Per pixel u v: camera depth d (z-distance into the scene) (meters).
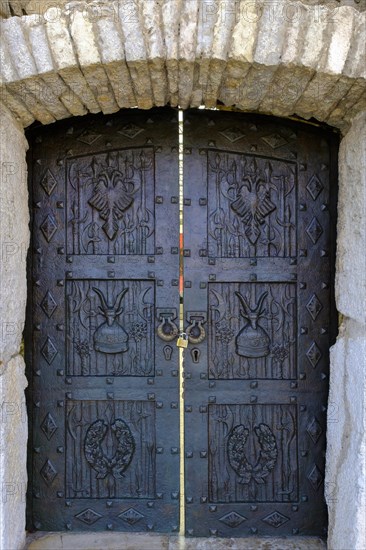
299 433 2.65
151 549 2.54
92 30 2.09
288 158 2.64
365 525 2.15
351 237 2.35
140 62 2.11
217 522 2.66
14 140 2.36
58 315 2.65
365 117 2.24
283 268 2.64
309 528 2.66
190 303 2.64
